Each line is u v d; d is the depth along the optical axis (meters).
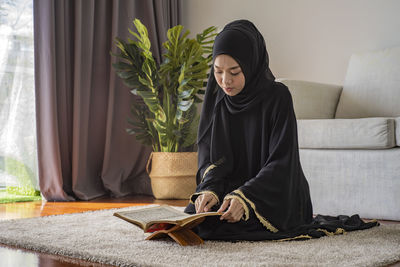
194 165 3.54
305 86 3.06
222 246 1.58
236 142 1.87
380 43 3.38
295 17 3.74
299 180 1.83
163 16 4.08
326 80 3.60
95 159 3.68
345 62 3.52
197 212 1.68
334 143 2.58
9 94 3.18
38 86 3.20
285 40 3.79
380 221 2.41
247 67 1.69
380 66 3.10
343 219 2.08
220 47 1.66
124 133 3.82
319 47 3.63
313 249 1.54
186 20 4.33
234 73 1.67
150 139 3.71
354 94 3.13
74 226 2.05
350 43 3.50
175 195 3.49
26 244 1.67
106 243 1.65
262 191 1.67
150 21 3.93
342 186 2.57
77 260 1.47
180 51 3.52
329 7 3.59
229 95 1.74
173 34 3.47
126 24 3.83
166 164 3.48
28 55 3.26
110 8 3.75
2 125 3.16
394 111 2.97
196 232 1.72
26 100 3.25
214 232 1.68
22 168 3.25
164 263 1.34
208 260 1.37
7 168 3.20
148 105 3.47
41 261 1.46
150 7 3.93
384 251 1.53
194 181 3.54
